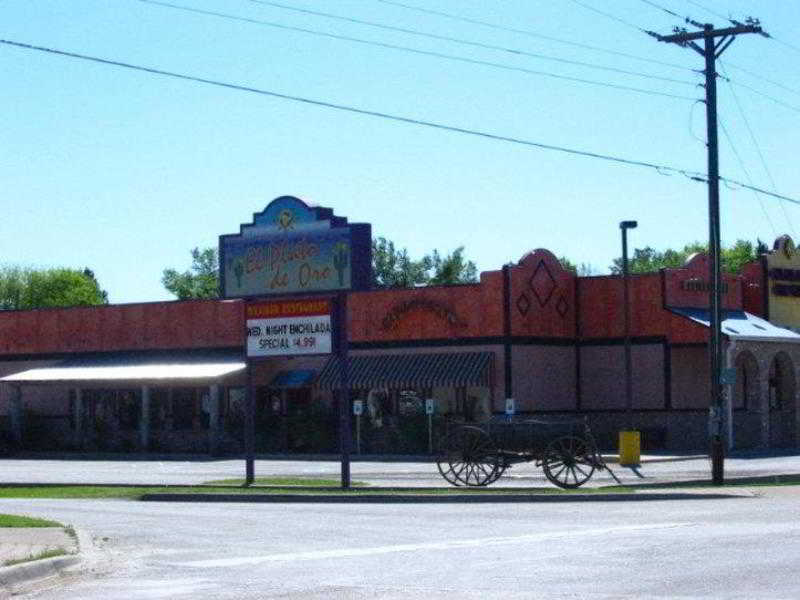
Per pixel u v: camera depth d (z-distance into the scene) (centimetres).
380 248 9931
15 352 6122
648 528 1892
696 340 4888
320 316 3259
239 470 4178
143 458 5153
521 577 1379
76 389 5694
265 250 3356
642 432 4988
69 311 5994
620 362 5119
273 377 5388
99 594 1344
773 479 3316
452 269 9825
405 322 5122
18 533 1898
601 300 5175
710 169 3381
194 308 5659
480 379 4831
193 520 2233
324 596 1282
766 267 5472
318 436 5144
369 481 3422
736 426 4991
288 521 2180
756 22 3331
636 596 1221
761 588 1252
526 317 4969
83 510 2536
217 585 1383
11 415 5734
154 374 5425
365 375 5094
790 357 5275
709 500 2575
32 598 1338
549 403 5047
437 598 1249
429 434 4841
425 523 2097
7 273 11000
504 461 3083
